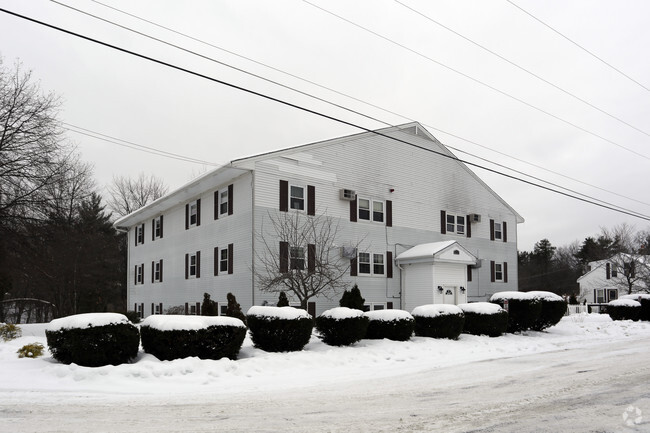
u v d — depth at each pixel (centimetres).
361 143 2620
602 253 7400
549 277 8175
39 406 786
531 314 1959
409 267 2658
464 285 2664
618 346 1645
